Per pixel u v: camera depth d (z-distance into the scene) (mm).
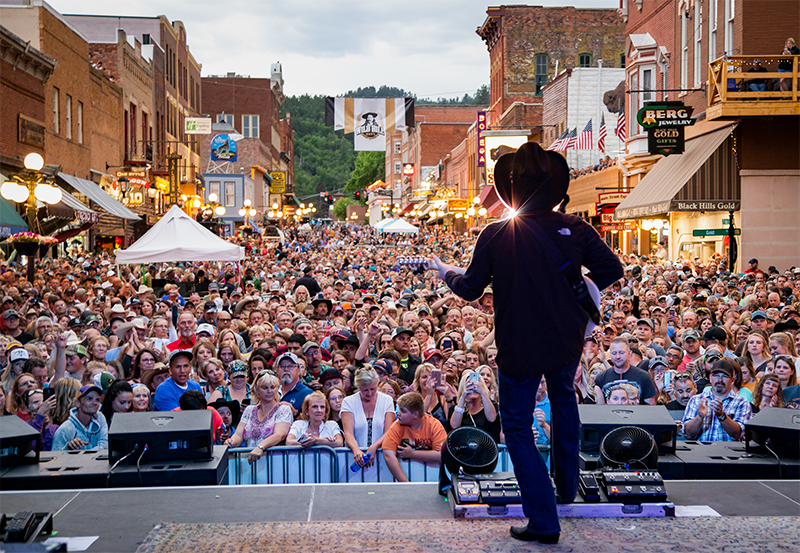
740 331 10891
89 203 30625
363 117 39688
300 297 17344
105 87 37531
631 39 31781
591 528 3764
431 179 100750
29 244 15984
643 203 26578
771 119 23750
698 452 4824
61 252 30109
